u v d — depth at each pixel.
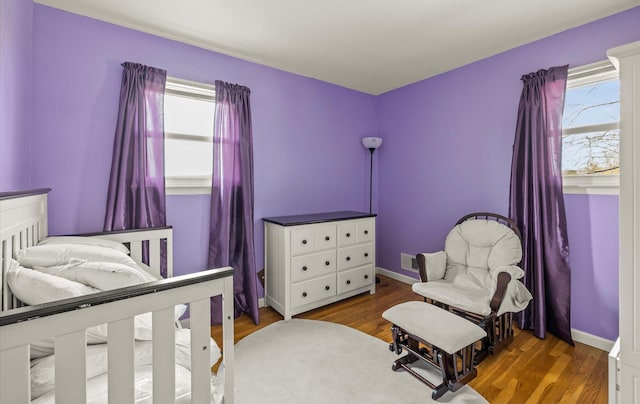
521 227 2.34
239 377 1.74
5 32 1.44
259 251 2.83
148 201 2.15
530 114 2.27
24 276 1.02
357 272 2.97
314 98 3.18
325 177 3.31
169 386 0.87
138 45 2.17
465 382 1.64
